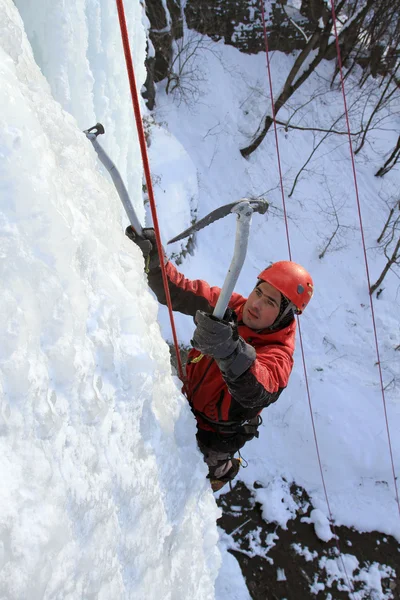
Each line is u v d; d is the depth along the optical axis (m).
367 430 11.45
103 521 1.37
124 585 1.50
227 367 1.84
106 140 2.85
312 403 11.62
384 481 10.98
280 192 15.54
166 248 11.16
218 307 1.80
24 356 1.15
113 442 1.49
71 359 1.30
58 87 2.23
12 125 1.29
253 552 9.61
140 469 1.62
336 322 14.16
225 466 2.46
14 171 1.25
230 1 15.62
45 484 1.13
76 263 1.47
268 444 10.97
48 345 1.26
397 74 17.86
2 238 1.18
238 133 15.57
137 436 1.64
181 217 11.57
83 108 2.47
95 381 1.44
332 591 9.44
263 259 14.47
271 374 2.04
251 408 2.11
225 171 15.04
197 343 1.83
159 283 2.32
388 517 10.43
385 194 16.78
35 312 1.21
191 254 12.60
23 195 1.26
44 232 1.29
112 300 1.60
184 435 2.03
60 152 1.67
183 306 2.40
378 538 10.20
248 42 16.36
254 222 14.80
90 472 1.34
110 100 2.94
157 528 1.73
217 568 2.34
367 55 17.45
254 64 16.58
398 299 14.93
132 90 1.67
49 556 1.08
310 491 10.63
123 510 1.52
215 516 2.32
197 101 15.02
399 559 10.02
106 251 1.70
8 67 1.42
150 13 13.23
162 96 14.62
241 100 15.99
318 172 16.28
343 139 16.89
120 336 1.61
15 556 1.00
